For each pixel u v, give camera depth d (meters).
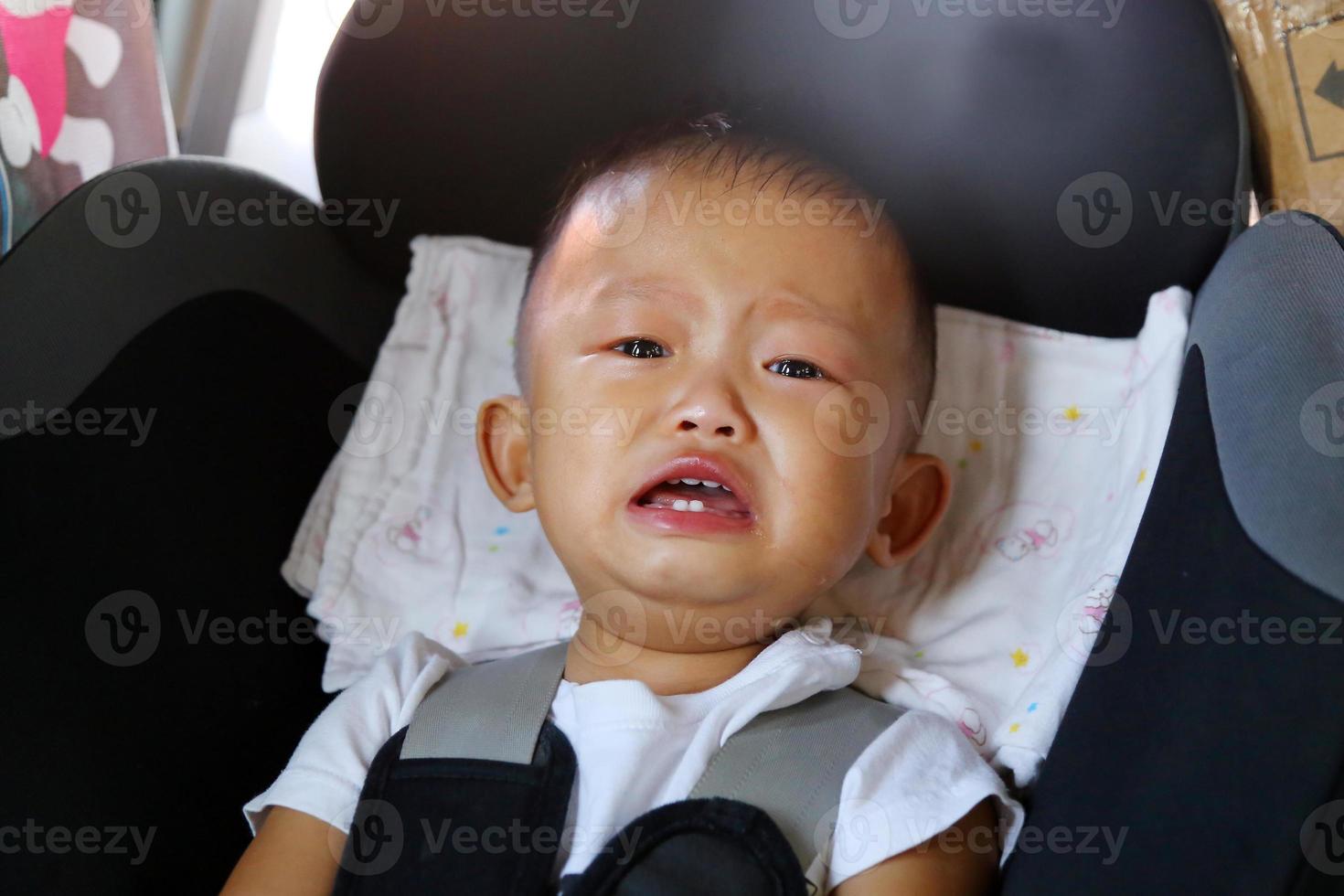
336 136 1.12
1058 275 1.06
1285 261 0.87
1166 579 0.79
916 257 1.04
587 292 0.95
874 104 1.02
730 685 0.90
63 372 0.96
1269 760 0.65
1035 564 1.02
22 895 0.82
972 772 0.86
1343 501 0.71
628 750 0.87
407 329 1.19
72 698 0.89
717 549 0.87
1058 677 0.89
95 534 0.94
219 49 1.50
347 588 1.09
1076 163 1.00
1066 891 0.73
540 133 1.12
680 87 1.07
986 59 0.99
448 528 1.12
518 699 0.92
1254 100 0.99
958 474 1.07
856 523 0.92
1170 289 1.00
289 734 1.05
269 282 1.13
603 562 0.90
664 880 0.79
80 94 1.22
